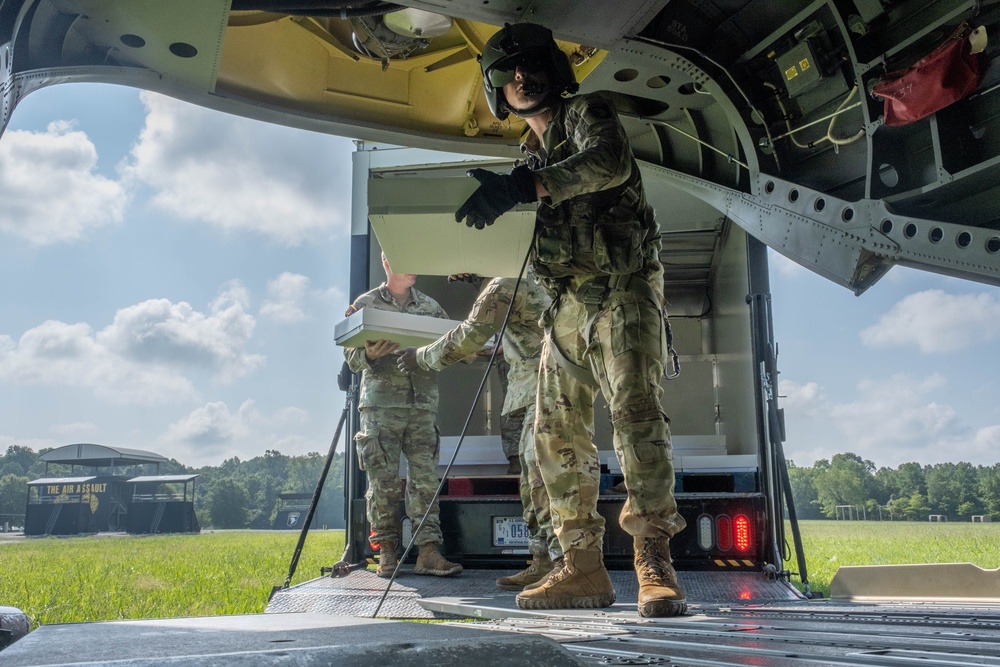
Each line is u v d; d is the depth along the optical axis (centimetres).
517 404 418
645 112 371
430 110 376
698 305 617
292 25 342
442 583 408
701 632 146
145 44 307
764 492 444
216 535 3009
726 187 358
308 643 68
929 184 279
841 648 110
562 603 264
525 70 255
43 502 3484
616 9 283
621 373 249
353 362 466
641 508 239
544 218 256
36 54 283
